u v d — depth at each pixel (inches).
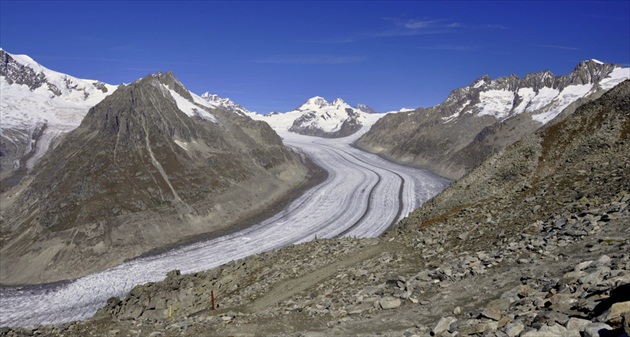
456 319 516.4
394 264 919.0
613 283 466.0
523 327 422.6
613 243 637.9
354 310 677.3
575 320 389.1
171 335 700.0
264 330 662.5
